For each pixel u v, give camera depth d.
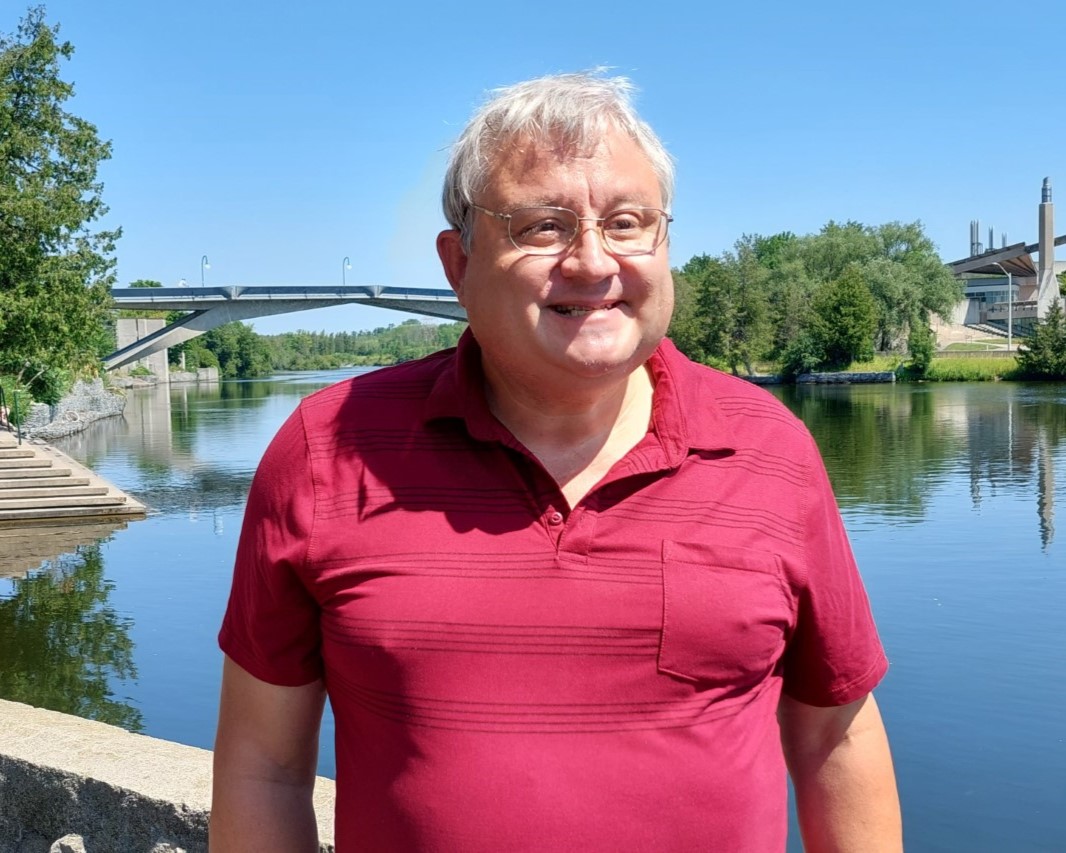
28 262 29.19
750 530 1.46
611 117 1.44
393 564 1.43
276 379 131.25
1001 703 7.77
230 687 1.63
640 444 1.46
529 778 1.37
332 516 1.48
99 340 50.81
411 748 1.41
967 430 33.94
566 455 1.50
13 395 31.03
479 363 1.55
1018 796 6.16
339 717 1.54
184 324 58.53
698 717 1.41
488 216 1.44
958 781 6.41
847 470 23.94
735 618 1.40
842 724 1.61
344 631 1.45
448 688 1.39
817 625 1.54
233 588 1.61
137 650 10.26
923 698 7.96
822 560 1.52
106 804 2.53
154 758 2.65
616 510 1.43
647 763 1.38
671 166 1.53
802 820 1.66
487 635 1.39
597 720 1.39
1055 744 6.92
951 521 16.67
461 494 1.45
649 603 1.39
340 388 1.61
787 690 1.63
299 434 1.55
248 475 25.66
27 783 2.67
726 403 1.57
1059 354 70.56
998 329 101.31
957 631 9.89
